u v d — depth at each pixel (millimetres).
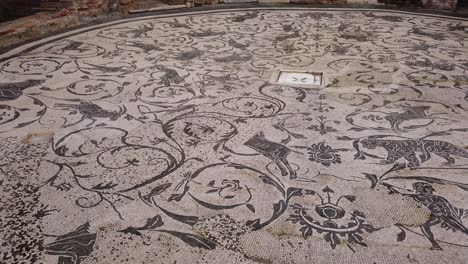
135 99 3145
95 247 1649
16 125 2676
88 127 2670
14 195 1962
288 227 1771
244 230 1754
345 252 1632
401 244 1673
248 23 5852
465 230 1751
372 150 2396
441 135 2576
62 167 2203
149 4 7031
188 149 2404
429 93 3275
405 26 5613
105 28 5477
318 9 6824
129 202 1925
